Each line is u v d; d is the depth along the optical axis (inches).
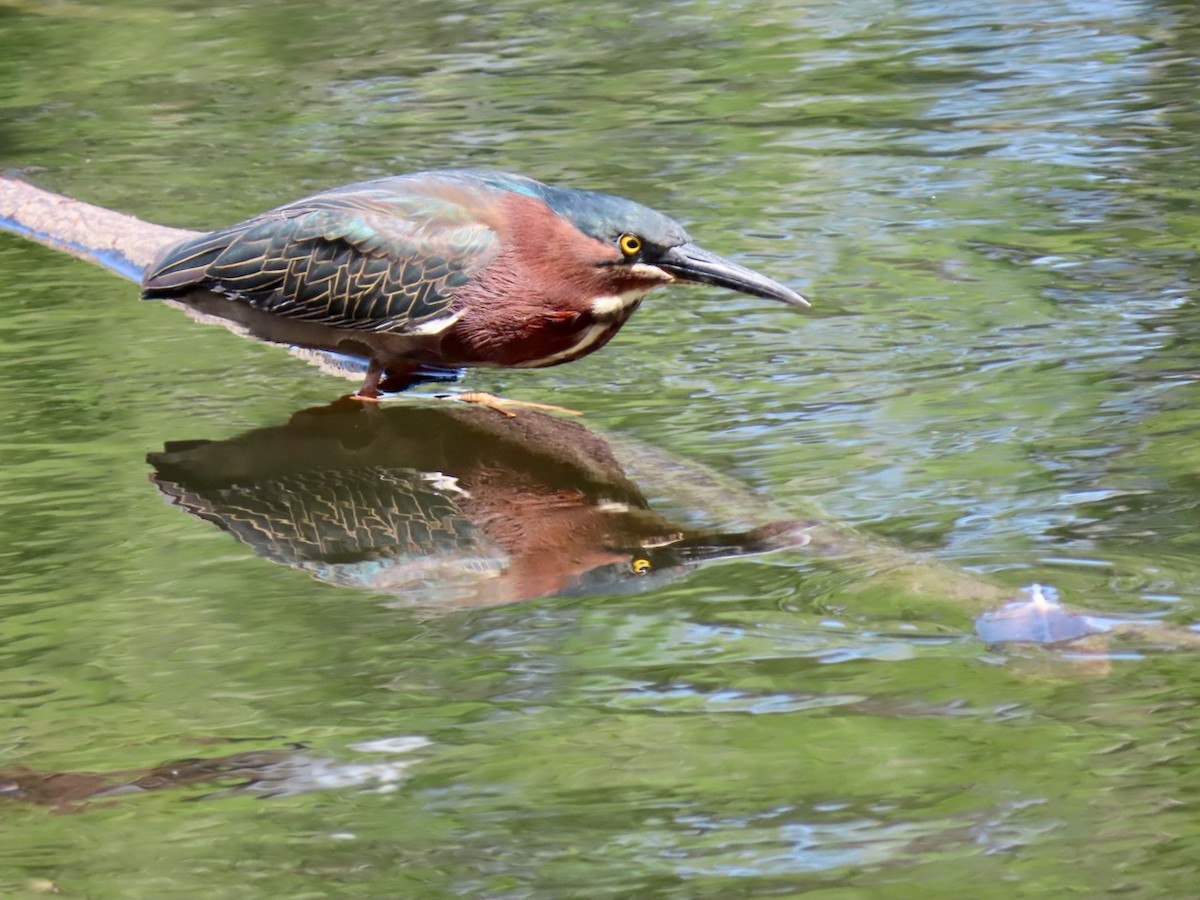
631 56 850.8
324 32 925.2
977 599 327.0
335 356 508.1
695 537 370.9
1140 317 488.7
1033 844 246.1
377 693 303.6
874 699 292.8
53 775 279.6
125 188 654.5
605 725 288.4
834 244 566.3
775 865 244.8
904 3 943.7
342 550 371.6
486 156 684.1
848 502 378.0
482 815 262.5
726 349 490.6
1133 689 290.8
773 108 746.2
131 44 909.8
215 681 309.9
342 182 654.5
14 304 550.3
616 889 240.8
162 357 502.9
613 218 452.1
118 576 357.4
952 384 448.5
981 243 560.7
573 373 480.7
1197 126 676.1
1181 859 240.1
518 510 390.6
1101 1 913.5
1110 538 349.7
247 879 248.7
